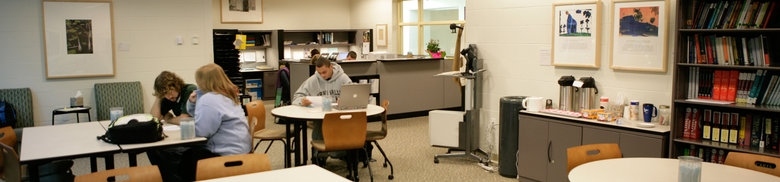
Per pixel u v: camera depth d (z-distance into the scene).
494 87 5.54
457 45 6.03
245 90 10.36
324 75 5.48
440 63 8.93
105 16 6.76
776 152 3.56
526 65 5.18
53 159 3.13
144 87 7.09
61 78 6.65
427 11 11.27
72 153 3.21
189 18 7.31
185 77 7.35
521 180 4.82
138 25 6.97
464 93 6.51
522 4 5.15
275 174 2.72
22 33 6.42
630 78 4.45
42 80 6.57
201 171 2.76
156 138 3.48
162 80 4.37
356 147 4.61
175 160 3.85
